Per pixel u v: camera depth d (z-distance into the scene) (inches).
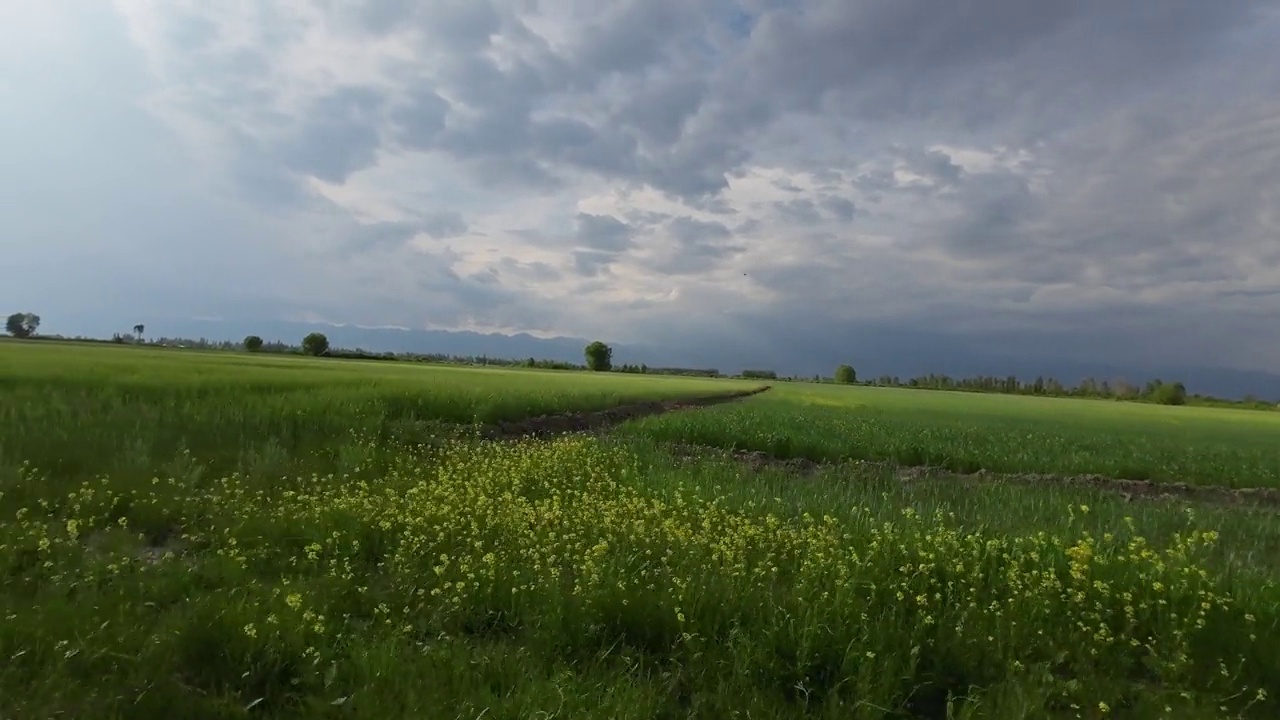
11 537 249.6
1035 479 628.7
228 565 238.4
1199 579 248.2
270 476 389.4
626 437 736.3
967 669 195.0
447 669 180.1
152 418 526.9
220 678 170.7
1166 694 189.9
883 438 828.6
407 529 276.7
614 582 227.6
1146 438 1143.6
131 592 213.0
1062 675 202.2
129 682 160.7
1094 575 257.4
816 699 182.5
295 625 190.2
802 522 337.1
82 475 347.9
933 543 282.4
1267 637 213.2
